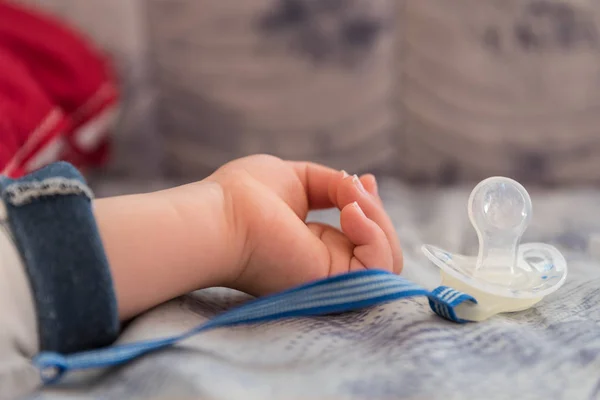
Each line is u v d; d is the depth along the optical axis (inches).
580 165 53.4
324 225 26.6
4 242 19.2
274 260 23.4
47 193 19.8
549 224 40.4
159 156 54.6
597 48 51.9
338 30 52.3
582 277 27.8
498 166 53.5
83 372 19.4
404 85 53.8
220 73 52.9
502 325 21.6
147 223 21.3
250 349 19.7
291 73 52.7
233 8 52.0
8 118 37.0
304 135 53.5
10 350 18.9
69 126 45.5
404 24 53.1
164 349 19.6
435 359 18.7
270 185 25.8
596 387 17.8
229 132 53.6
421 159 54.3
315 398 16.9
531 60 52.1
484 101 52.8
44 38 46.4
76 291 19.3
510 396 17.3
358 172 54.2
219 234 22.5
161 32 52.7
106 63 51.8
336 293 21.8
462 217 42.2
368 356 19.1
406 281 22.1
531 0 51.7
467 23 52.1
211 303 25.0
